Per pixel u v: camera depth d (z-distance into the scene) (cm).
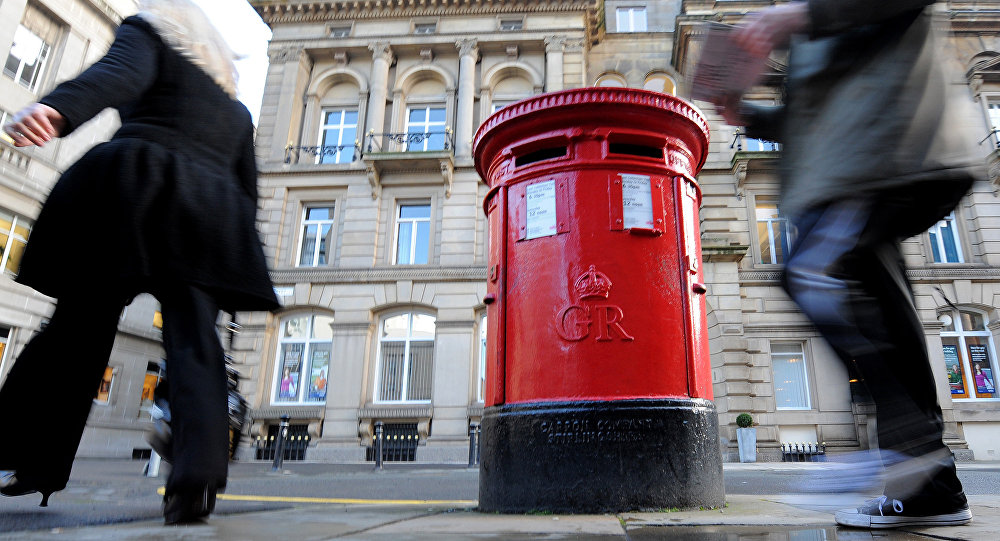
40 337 189
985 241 1666
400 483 574
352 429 1616
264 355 1700
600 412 230
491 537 147
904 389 160
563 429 231
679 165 282
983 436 1528
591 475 223
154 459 664
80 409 193
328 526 168
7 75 1567
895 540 139
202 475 165
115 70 172
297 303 1738
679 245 267
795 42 183
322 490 475
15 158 1527
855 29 170
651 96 274
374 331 1733
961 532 150
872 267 162
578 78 1916
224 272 185
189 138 193
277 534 146
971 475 698
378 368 1705
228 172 204
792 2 178
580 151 271
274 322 1742
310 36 2030
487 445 254
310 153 1922
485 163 318
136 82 177
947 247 1705
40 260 174
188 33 198
